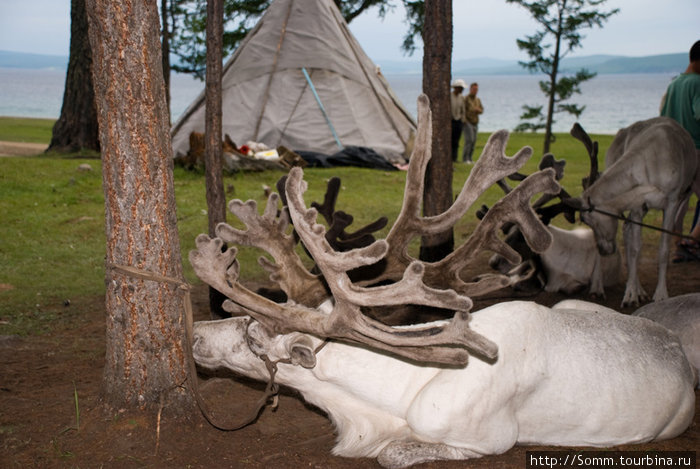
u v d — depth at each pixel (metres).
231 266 3.73
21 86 137.25
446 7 5.79
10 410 3.99
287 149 14.24
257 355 3.68
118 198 3.58
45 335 5.63
